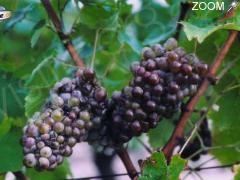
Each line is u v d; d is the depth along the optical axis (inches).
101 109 38.3
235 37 41.3
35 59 48.8
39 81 46.9
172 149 39.4
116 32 49.3
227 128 45.2
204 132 46.4
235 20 39.3
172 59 37.2
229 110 44.7
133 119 37.7
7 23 46.7
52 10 42.6
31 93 42.3
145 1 55.1
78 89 38.1
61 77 47.9
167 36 50.1
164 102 37.7
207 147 45.1
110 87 47.4
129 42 49.3
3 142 43.4
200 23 39.8
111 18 46.6
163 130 47.3
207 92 48.1
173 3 53.3
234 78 44.1
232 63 42.0
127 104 37.6
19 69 48.8
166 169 37.0
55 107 37.5
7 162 43.3
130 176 39.9
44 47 49.8
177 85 37.5
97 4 45.6
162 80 37.5
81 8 46.0
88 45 49.5
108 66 51.3
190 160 46.8
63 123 37.2
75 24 45.7
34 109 42.2
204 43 42.9
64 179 46.7
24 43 49.5
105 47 50.2
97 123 38.2
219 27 38.1
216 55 42.3
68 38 42.5
